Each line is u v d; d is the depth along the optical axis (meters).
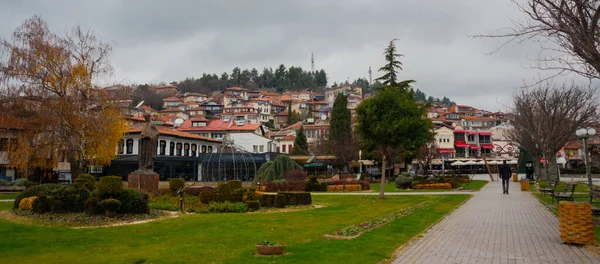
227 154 45.34
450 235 10.82
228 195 19.02
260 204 19.20
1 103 30.30
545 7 8.53
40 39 30.75
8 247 9.70
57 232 11.86
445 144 78.38
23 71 30.17
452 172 53.41
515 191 29.22
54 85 31.27
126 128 36.62
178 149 55.94
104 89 33.91
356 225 12.19
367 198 24.61
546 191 21.83
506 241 9.97
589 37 8.45
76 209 15.02
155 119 63.81
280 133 94.94
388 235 10.54
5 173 40.25
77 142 32.00
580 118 33.44
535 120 35.00
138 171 21.78
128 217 14.33
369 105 22.94
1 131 32.97
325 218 14.76
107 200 14.07
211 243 9.76
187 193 22.00
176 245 9.57
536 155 43.97
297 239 10.22
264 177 35.91
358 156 55.59
